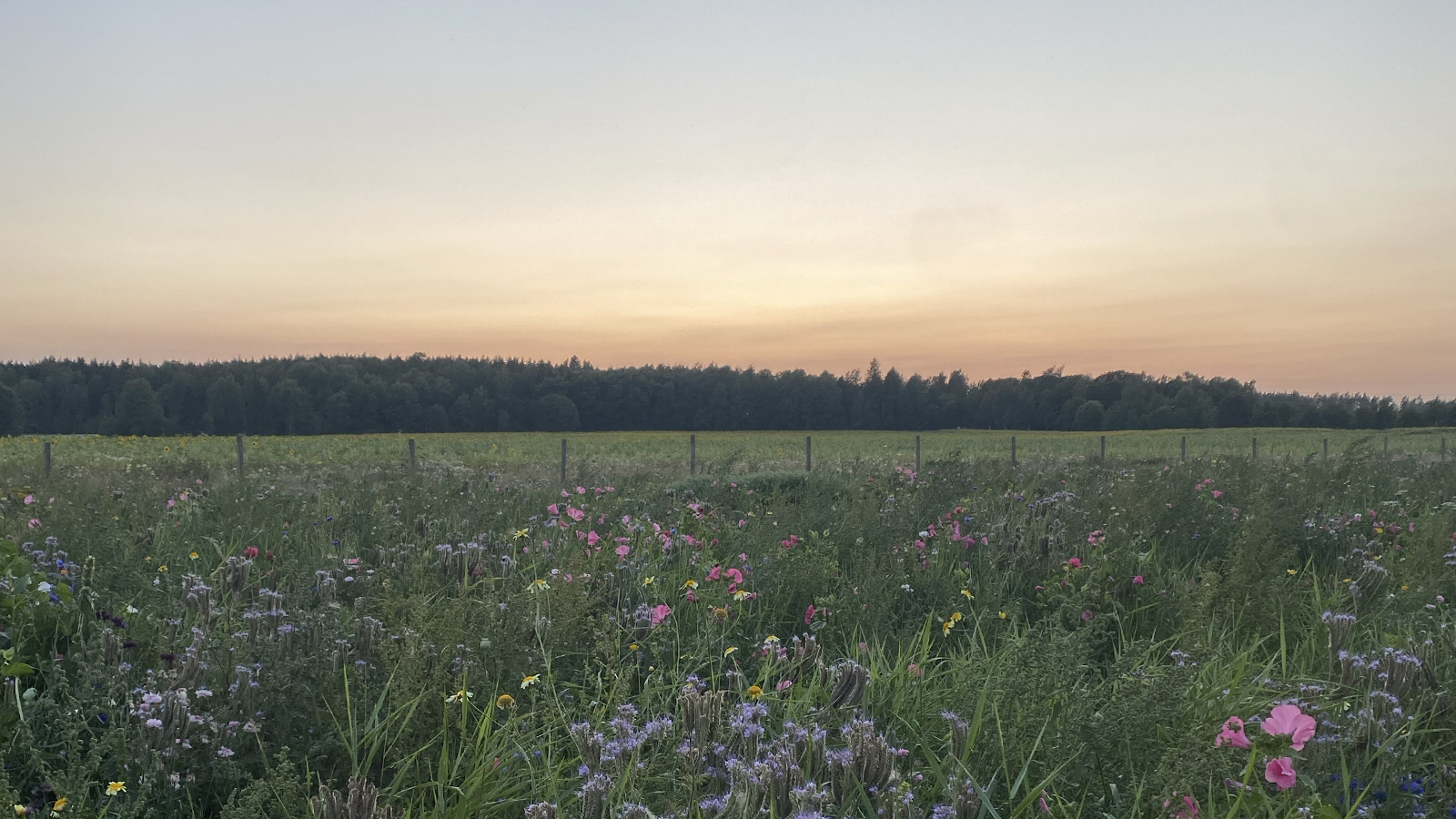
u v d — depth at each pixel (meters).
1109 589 5.89
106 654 3.77
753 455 34.25
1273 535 7.11
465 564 5.70
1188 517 8.53
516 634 4.34
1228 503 9.88
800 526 8.21
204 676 3.58
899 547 6.99
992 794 3.19
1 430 88.00
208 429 90.81
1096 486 11.32
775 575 6.03
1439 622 4.79
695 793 2.90
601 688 3.87
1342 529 8.41
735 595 5.32
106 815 2.96
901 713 3.92
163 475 18.61
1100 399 114.50
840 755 2.89
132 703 3.34
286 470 20.36
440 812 3.03
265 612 4.46
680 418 108.06
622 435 71.25
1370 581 5.91
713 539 7.34
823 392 111.12
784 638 5.34
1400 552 7.17
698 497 12.29
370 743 3.53
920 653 4.87
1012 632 5.23
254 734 3.39
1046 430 111.38
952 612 5.82
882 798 2.84
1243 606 5.52
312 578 5.25
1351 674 3.94
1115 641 5.47
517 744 3.38
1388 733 3.26
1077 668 3.86
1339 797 2.93
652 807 3.05
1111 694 3.58
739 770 2.69
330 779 3.10
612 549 6.29
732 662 4.80
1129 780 3.16
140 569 5.68
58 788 2.82
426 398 100.75
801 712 3.63
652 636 4.81
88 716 3.31
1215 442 51.88
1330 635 4.54
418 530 7.63
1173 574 6.45
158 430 89.62
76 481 11.73
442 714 3.59
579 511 7.40
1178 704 3.33
